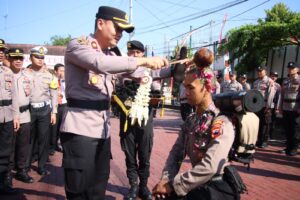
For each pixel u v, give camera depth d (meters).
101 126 2.62
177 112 18.75
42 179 5.24
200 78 2.07
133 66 2.26
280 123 11.19
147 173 4.29
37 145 6.00
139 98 3.24
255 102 1.89
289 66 7.69
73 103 2.55
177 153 2.35
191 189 1.96
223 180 2.03
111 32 2.48
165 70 2.73
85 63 2.30
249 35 12.89
